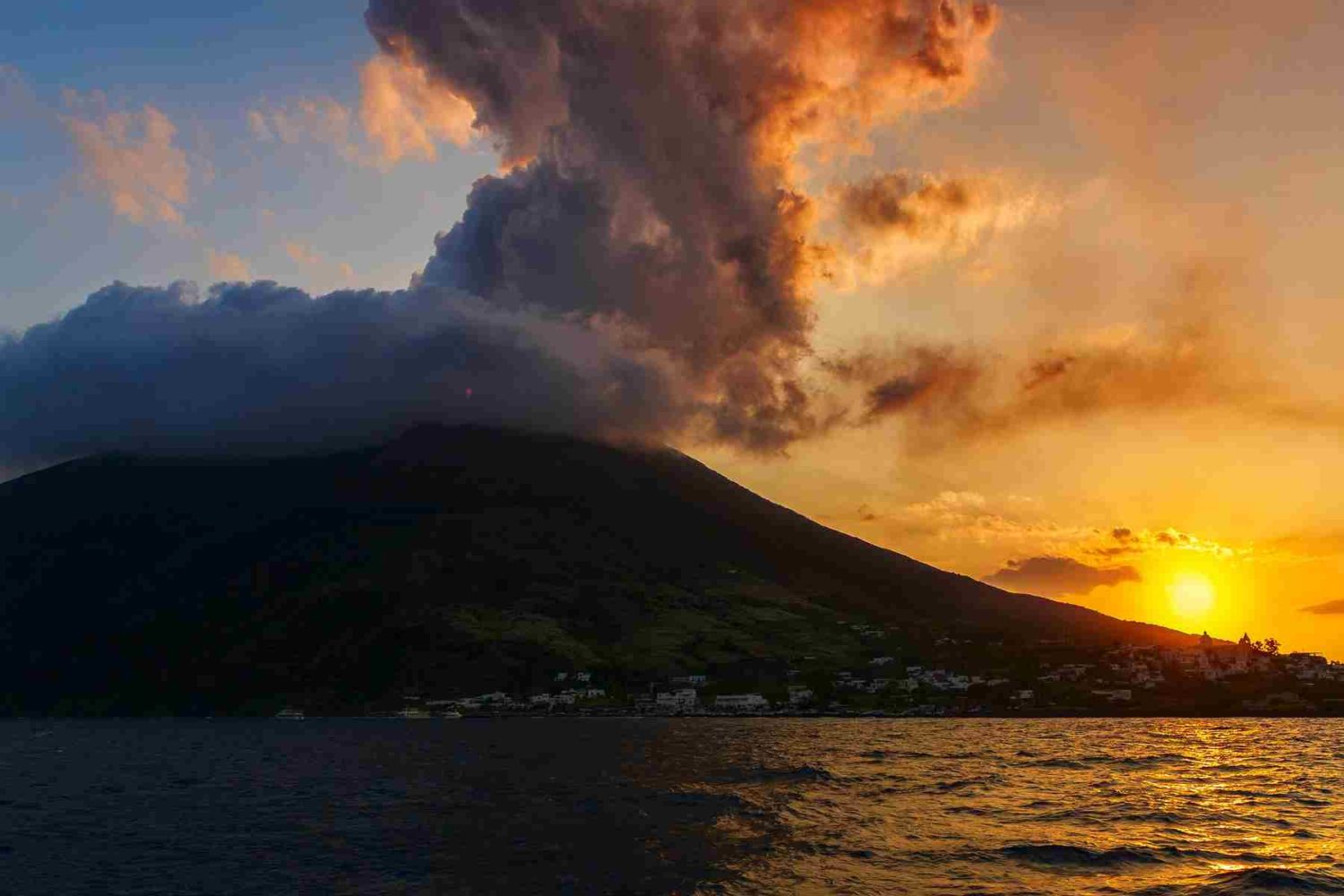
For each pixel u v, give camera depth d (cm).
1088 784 11562
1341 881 5872
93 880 6856
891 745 19825
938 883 6025
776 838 7781
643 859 7025
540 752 18725
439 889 6272
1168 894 5619
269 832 8775
